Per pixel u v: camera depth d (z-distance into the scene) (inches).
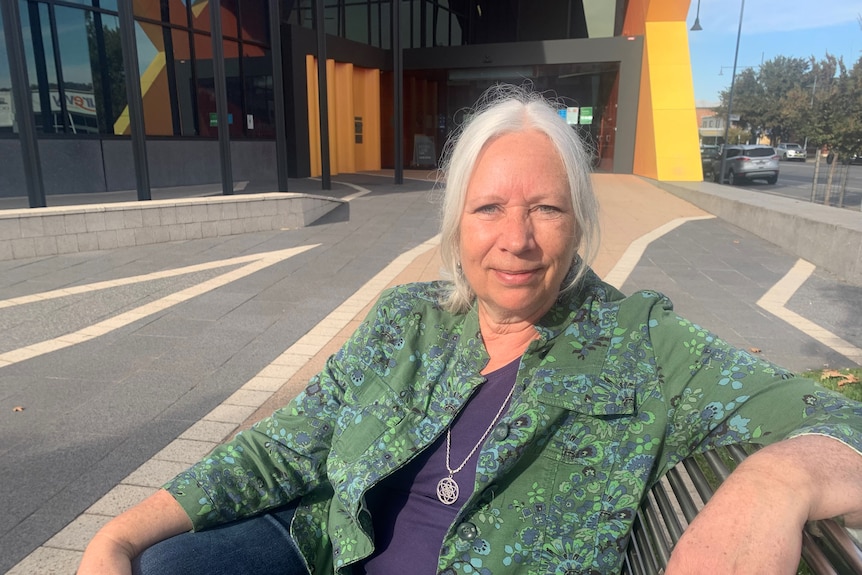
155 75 613.6
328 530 66.9
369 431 63.5
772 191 800.3
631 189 683.4
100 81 563.5
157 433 140.5
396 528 61.4
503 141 58.9
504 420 55.1
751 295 259.9
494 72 899.4
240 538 61.8
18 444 135.2
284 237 384.8
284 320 225.9
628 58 828.6
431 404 62.4
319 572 66.7
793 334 210.4
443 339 66.1
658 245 370.6
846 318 228.2
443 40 964.0
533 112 60.0
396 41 664.4
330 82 816.9
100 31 557.3
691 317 228.8
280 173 490.3
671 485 55.4
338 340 205.0
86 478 121.8
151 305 243.0
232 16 693.3
